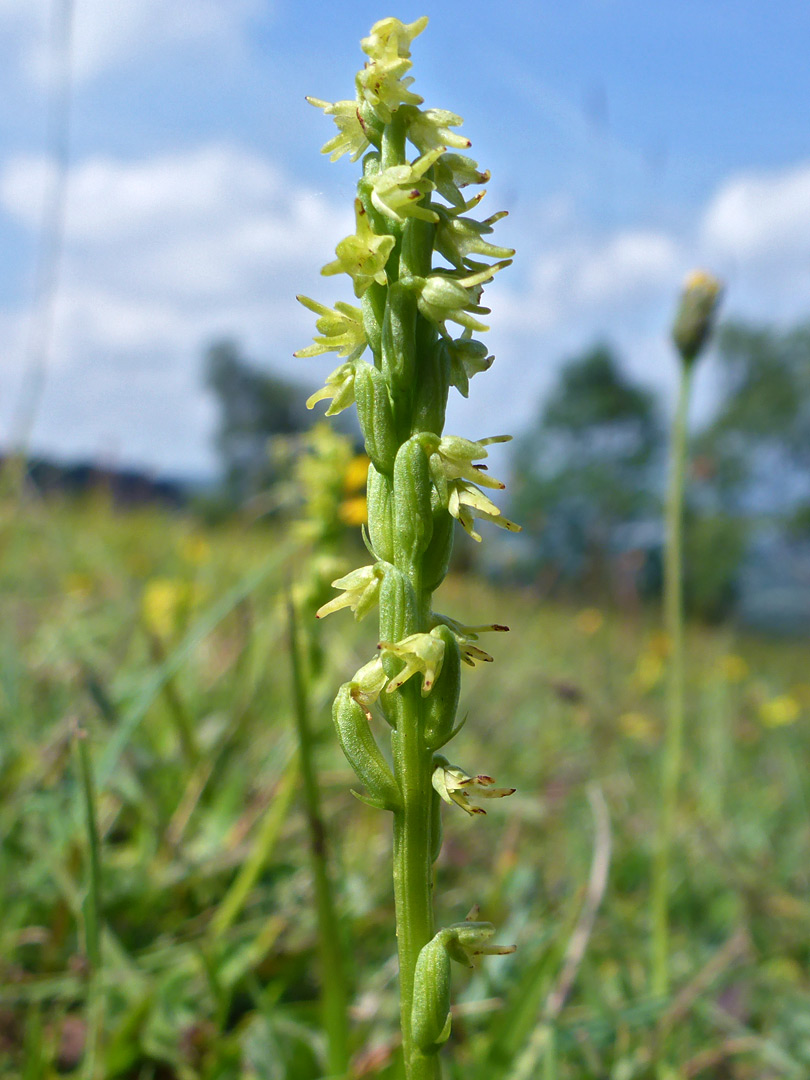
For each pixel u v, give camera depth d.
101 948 2.47
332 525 3.25
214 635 4.68
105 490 9.39
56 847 2.79
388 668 1.39
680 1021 2.76
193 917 2.96
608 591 10.32
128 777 3.07
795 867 4.11
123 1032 2.30
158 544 7.90
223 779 3.48
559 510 43.34
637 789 4.73
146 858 3.02
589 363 49.97
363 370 1.43
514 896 3.26
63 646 4.38
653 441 49.47
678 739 2.95
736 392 49.59
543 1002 2.40
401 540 1.41
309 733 2.14
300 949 2.75
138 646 4.41
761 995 3.05
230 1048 2.32
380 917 3.01
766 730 6.96
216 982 2.39
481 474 1.39
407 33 1.45
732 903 3.66
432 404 1.43
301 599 3.09
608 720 5.12
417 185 1.42
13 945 2.63
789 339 48.91
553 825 4.15
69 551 6.71
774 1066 2.69
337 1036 2.13
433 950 1.36
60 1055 2.35
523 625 8.41
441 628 1.38
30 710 3.74
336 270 1.42
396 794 1.41
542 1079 2.33
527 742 5.15
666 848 2.87
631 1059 2.48
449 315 1.40
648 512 43.62
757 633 16.64
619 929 3.12
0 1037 2.39
